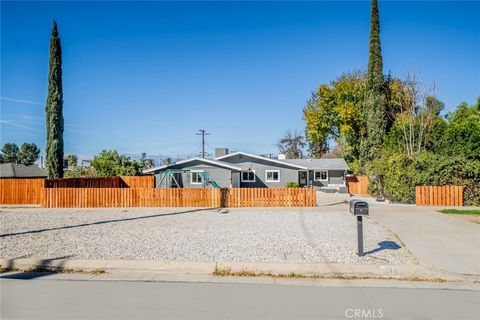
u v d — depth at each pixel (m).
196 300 6.03
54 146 29.50
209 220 15.55
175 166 32.25
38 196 24.69
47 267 8.02
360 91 47.75
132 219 16.22
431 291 6.51
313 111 51.41
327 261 8.21
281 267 7.64
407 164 21.69
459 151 25.39
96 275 7.57
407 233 11.64
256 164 34.84
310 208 20.14
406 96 34.25
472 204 19.88
